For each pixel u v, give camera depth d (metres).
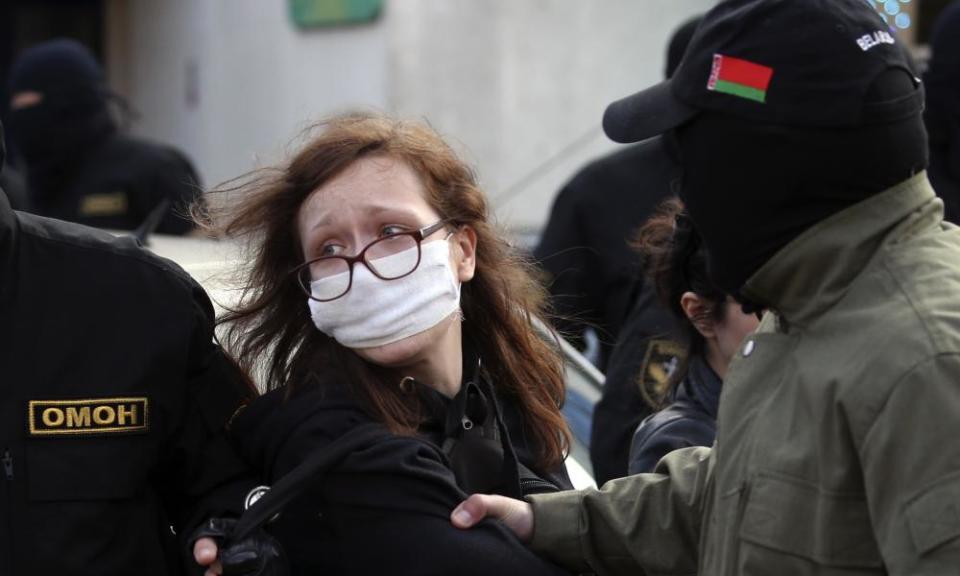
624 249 4.77
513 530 2.56
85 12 13.98
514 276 2.83
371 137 2.53
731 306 2.99
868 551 1.97
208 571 2.38
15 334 2.41
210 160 12.31
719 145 2.14
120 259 2.52
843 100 2.04
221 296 3.16
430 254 2.49
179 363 2.51
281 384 2.63
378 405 2.50
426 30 10.56
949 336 1.92
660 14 11.45
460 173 2.64
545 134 11.16
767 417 2.12
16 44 13.77
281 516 2.50
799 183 2.08
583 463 4.01
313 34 11.02
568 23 11.16
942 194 4.88
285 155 2.67
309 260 2.51
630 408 3.64
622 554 2.60
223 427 2.62
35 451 2.38
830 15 2.09
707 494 2.37
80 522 2.38
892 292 2.02
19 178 6.58
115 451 2.43
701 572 2.34
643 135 2.22
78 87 6.32
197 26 12.48
